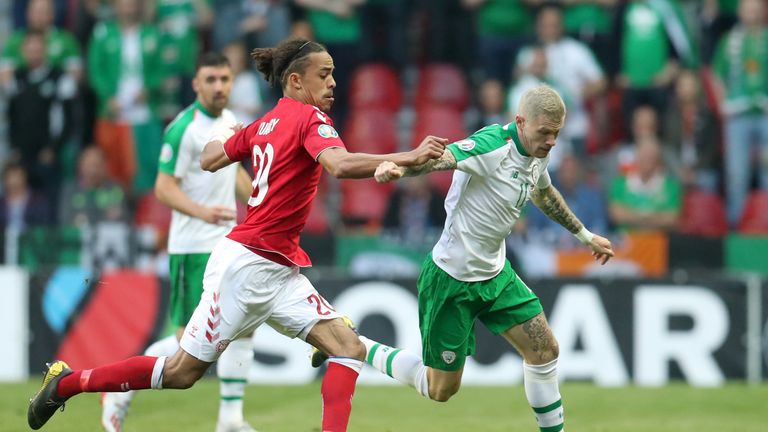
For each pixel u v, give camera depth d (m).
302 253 18.39
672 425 26.36
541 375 19.61
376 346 21.19
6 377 33.50
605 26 44.12
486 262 19.17
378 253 37.28
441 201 40.12
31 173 42.06
